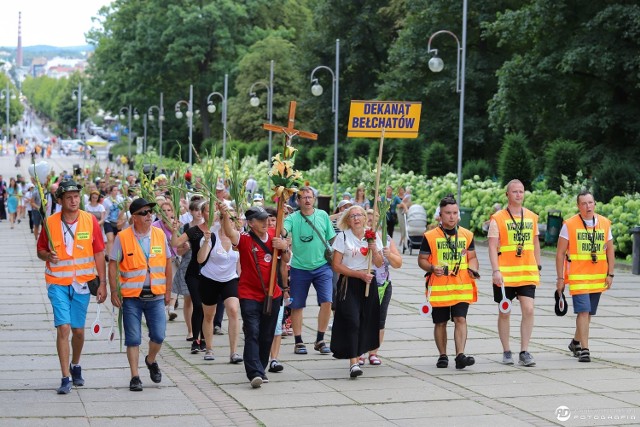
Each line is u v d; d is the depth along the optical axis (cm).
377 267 1271
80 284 1161
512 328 1686
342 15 7488
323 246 1446
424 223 3269
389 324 1748
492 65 5806
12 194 4538
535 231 1340
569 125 4781
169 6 10338
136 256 1164
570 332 1645
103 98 12081
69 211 1158
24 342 1543
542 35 4781
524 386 1187
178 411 1066
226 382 1227
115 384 1215
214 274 1364
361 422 1011
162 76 10881
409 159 5091
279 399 1123
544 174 4012
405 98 6159
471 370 1295
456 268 1305
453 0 5769
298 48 8394
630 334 1648
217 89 10262
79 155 15338
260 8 10744
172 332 1661
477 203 3938
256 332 1202
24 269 2723
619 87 4703
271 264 1210
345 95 7644
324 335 1598
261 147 7219
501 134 5716
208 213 1341
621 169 3366
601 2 4544
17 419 1024
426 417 1031
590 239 1366
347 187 5100
